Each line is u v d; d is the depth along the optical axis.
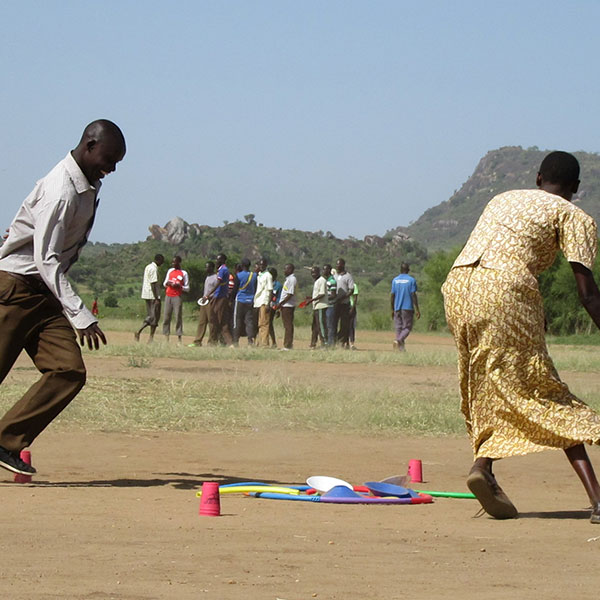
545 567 4.44
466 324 6.06
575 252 5.97
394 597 3.75
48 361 6.66
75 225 6.63
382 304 62.78
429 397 13.57
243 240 133.88
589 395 13.64
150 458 8.59
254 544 4.81
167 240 128.00
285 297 23.61
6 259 6.63
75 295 6.43
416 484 7.85
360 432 10.95
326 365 19.14
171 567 4.18
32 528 5.02
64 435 9.78
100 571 4.04
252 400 12.70
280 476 7.92
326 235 152.12
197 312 47.75
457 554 4.73
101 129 6.56
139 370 16.22
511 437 6.02
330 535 5.18
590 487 5.88
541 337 6.03
